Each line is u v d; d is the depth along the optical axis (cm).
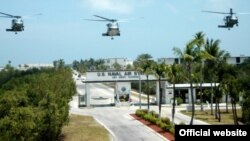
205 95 9025
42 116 3978
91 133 5269
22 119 3462
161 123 5578
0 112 3597
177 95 9406
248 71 8088
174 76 5403
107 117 7056
